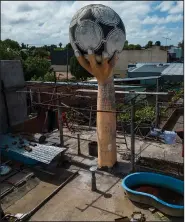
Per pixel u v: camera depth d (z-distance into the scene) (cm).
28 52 5250
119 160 1416
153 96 2230
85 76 3891
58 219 1004
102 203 1089
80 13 1126
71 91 1767
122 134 1744
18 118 1728
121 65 4425
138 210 1036
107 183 1227
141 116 1923
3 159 1439
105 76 1191
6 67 1617
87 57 1173
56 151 1349
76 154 1500
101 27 1090
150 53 4359
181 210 969
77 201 1107
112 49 1139
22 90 1738
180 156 1419
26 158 1369
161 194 1121
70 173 1324
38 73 3506
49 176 1308
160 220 974
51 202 1107
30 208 1077
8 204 1105
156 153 1469
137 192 1060
